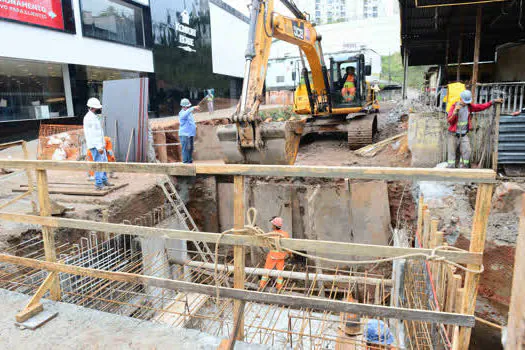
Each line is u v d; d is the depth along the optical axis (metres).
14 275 4.75
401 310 2.16
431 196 8.23
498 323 6.40
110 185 8.57
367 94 14.34
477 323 6.58
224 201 10.78
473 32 14.76
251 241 2.38
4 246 5.22
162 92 22.47
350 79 12.52
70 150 11.66
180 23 24.11
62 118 16.22
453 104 8.01
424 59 20.31
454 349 2.28
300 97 13.37
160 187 9.31
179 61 24.17
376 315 2.21
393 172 2.05
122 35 19.08
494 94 10.44
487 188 1.95
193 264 7.13
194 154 13.76
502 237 6.58
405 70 17.58
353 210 9.80
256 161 8.67
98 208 7.21
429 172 2.00
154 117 21.72
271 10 8.97
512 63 16.22
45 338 2.46
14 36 13.72
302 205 10.40
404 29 14.02
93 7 17.12
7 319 2.67
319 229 10.19
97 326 2.58
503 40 16.05
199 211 10.90
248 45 8.45
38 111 15.28
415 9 11.50
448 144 8.58
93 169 2.69
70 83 16.42
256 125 8.16
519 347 1.28
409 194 9.30
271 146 8.37
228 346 2.27
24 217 2.96
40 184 2.89
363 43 47.59
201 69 27.39
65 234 6.10
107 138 9.16
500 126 8.11
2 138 13.79
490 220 7.07
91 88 17.73
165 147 12.42
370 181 9.62
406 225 9.04
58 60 15.52
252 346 2.38
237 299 2.46
